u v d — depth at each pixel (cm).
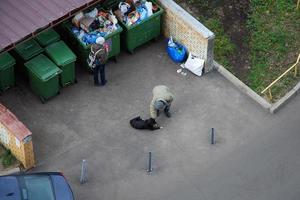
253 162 1997
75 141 2027
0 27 1978
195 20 2150
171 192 1925
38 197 1764
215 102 2133
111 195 1914
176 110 2105
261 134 2061
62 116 2083
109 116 2089
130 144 2025
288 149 2028
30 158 1925
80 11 2078
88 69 2173
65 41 2178
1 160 1955
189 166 1980
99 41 2073
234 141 2041
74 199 1848
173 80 2186
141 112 2103
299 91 2170
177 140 2038
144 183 1941
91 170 1961
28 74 2083
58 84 2097
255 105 2131
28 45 2069
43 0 2048
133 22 2164
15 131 1864
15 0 2039
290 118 2105
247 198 1919
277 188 1942
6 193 1764
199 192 1927
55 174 1830
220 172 1969
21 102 2111
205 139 2042
